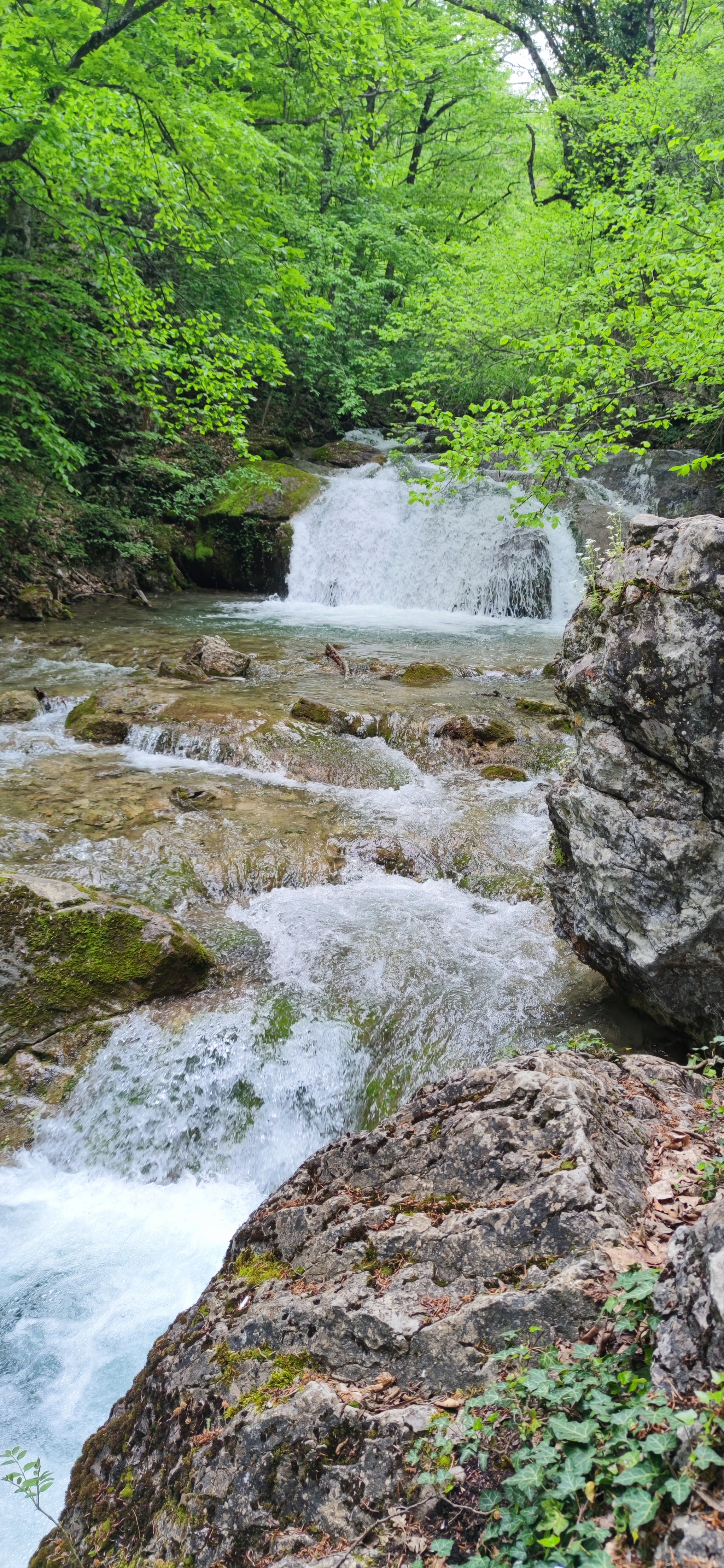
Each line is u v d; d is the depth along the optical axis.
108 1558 2.35
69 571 15.42
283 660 11.30
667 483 15.49
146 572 16.50
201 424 16.69
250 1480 2.19
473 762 8.33
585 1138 2.62
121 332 12.81
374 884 6.53
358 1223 2.79
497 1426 1.96
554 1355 2.04
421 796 7.75
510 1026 4.93
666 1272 2.05
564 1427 1.82
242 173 12.69
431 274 19.91
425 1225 2.65
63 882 5.62
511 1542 1.75
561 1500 1.74
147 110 11.47
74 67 11.20
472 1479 1.90
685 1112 3.14
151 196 11.39
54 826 6.96
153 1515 2.34
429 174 24.94
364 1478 2.03
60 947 5.20
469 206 25.42
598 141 17.03
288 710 9.25
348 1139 3.24
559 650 12.19
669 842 3.77
